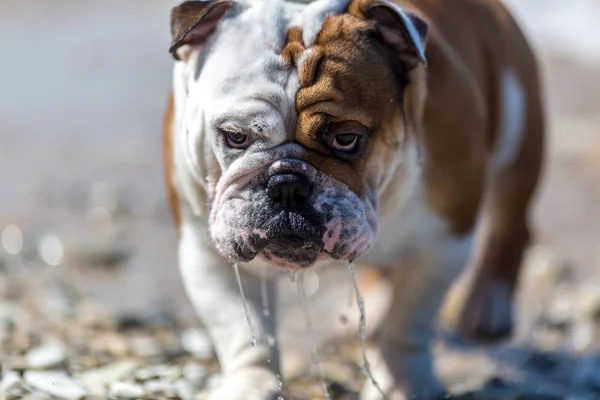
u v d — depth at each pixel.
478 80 9.41
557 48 23.70
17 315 10.95
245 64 7.49
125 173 17.30
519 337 11.69
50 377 8.66
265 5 7.78
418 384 8.94
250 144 7.49
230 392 8.09
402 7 8.76
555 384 9.98
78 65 23.98
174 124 8.42
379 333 9.48
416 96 8.12
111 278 13.13
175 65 8.48
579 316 12.09
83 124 20.06
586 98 21.05
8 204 15.83
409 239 8.62
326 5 7.81
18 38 26.36
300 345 11.06
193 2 7.86
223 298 8.45
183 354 10.26
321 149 7.45
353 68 7.50
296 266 7.57
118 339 10.59
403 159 8.01
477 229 9.05
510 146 10.53
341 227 7.36
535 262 13.75
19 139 19.05
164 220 15.38
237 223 7.40
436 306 8.95
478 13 10.04
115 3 29.58
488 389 9.69
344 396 9.34
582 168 17.56
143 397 8.47
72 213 15.54
